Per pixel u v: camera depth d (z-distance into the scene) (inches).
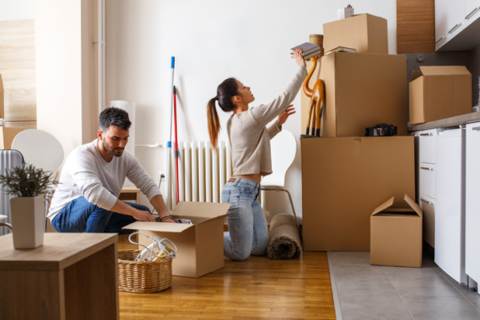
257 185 90.6
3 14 135.5
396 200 95.0
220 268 84.9
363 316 57.4
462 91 90.1
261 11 128.8
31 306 34.0
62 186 77.2
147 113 135.8
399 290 68.3
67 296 44.0
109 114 71.9
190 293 68.7
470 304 61.2
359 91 98.3
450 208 71.1
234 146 90.0
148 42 135.6
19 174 38.4
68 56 126.3
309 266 85.0
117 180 79.7
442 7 111.2
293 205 121.4
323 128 103.8
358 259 89.1
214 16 131.5
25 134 107.7
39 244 38.4
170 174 130.6
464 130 66.1
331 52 100.5
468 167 63.9
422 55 118.8
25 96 132.7
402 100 100.6
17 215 37.3
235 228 88.3
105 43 135.6
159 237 78.4
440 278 74.3
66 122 126.6
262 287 71.7
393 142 94.7
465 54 116.6
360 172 96.0
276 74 128.2
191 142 128.3
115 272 43.1
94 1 132.0
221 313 59.6
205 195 128.2
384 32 106.3
